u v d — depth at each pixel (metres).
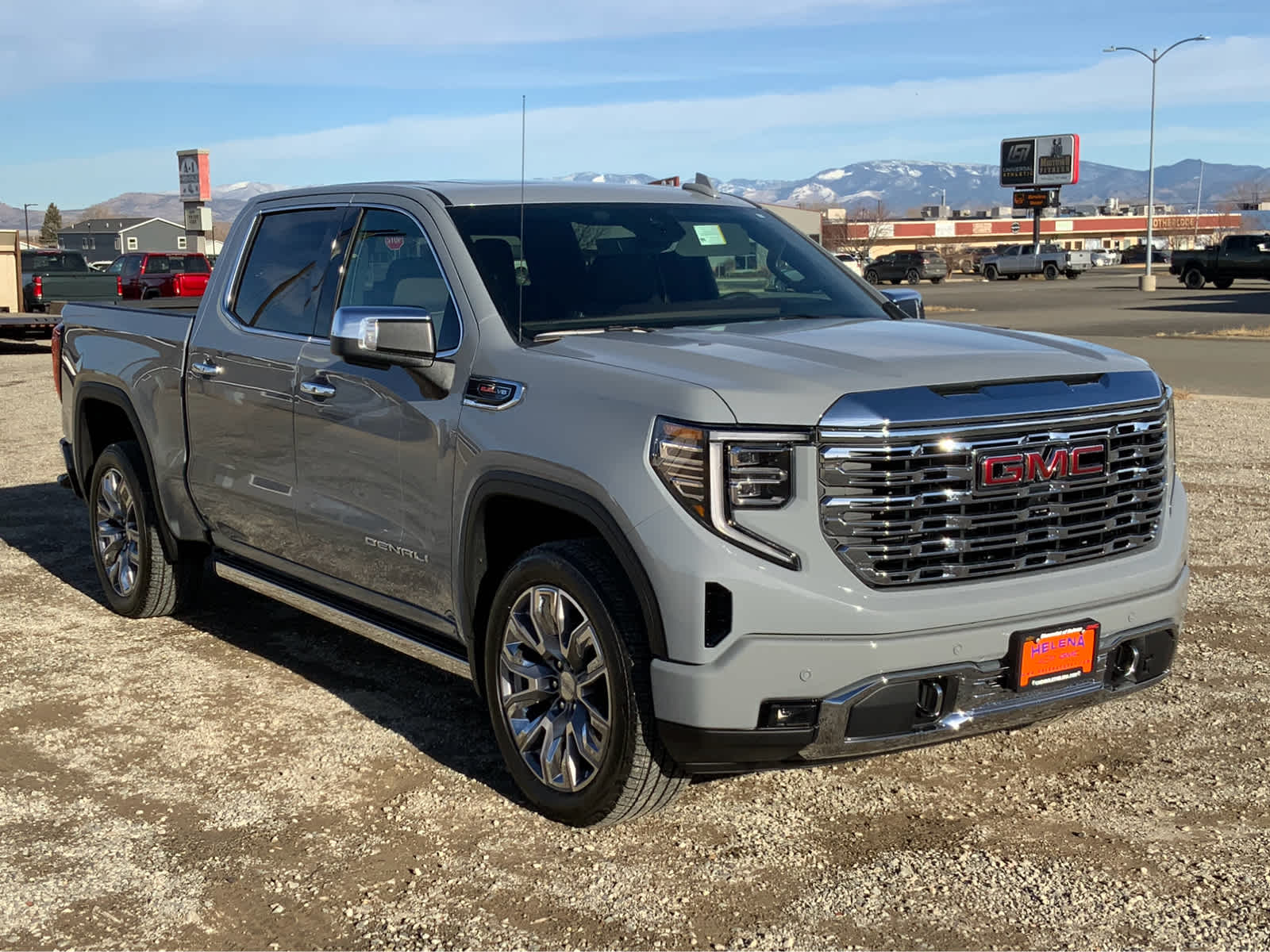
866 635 3.44
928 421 3.50
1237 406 13.73
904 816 4.01
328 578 5.01
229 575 5.69
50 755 4.57
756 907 3.45
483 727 4.83
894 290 5.40
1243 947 3.20
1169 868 3.63
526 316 4.28
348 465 4.66
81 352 6.50
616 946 3.27
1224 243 48.06
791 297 4.85
